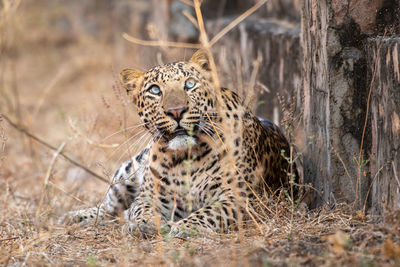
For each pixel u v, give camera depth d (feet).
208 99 29.99
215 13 65.67
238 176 30.07
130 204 35.68
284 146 35.60
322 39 29.68
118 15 88.69
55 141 55.77
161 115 29.27
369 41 28.22
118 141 41.37
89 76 82.28
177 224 27.66
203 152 30.07
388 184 25.94
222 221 28.40
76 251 27.71
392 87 25.40
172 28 64.95
